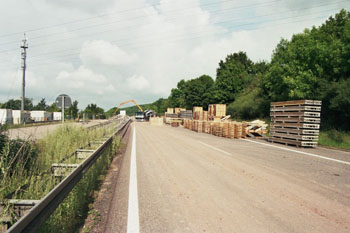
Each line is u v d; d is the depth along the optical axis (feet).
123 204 14.66
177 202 15.08
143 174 22.20
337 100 51.83
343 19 77.87
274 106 52.60
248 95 129.29
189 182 19.62
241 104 120.16
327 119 61.00
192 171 23.50
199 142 49.57
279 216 13.16
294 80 65.31
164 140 53.11
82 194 14.40
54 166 15.35
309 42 65.16
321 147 45.09
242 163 27.66
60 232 10.34
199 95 186.91
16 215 9.01
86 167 15.26
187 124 107.45
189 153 34.73
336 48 58.54
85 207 14.07
